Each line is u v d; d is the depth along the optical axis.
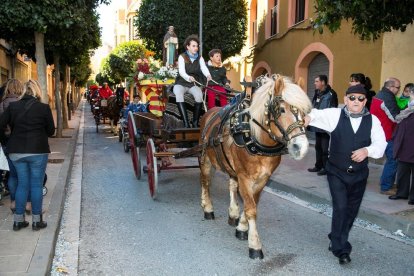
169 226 5.72
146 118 7.79
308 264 4.50
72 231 5.52
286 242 5.14
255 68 18.98
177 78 7.00
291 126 3.72
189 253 4.79
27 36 11.22
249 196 4.54
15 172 5.50
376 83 10.41
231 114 4.73
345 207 4.31
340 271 4.33
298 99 3.72
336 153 4.27
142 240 5.20
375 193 7.04
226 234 5.41
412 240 5.24
